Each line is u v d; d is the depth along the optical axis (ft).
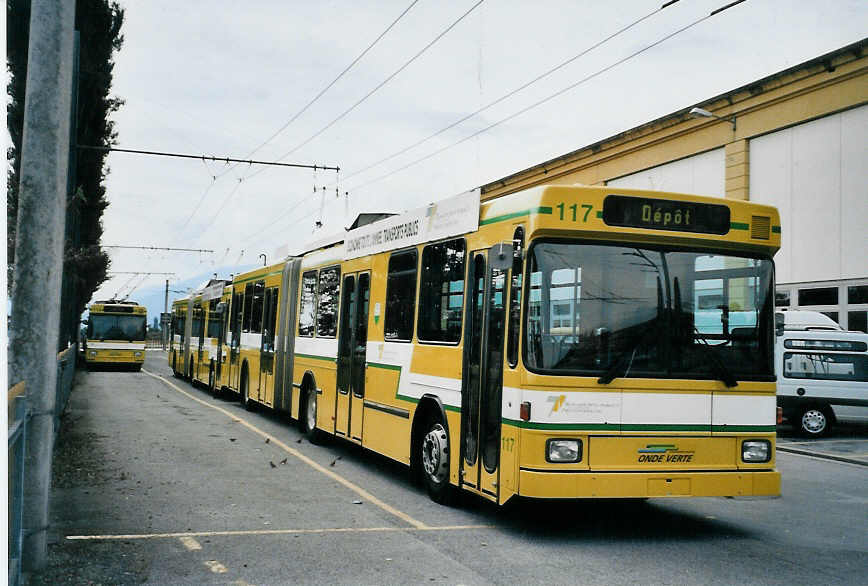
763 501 31.55
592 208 23.08
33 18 19.15
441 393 27.94
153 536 22.63
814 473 40.68
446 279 28.35
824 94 67.36
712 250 24.13
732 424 23.57
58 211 19.29
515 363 22.89
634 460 22.61
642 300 23.31
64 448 38.42
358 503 28.04
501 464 23.44
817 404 57.21
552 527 25.32
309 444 42.68
